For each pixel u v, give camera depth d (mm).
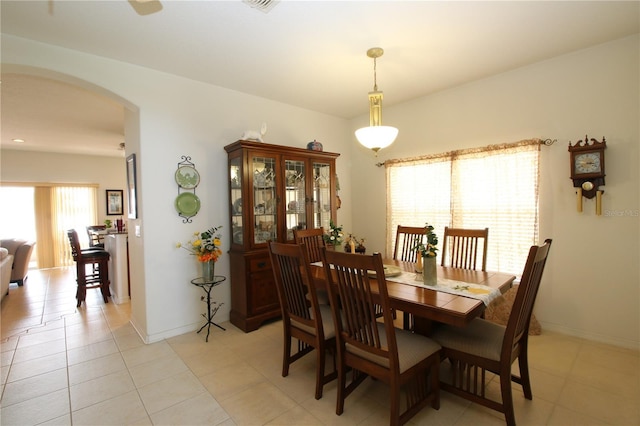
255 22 2117
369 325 1630
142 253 2826
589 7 2037
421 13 2055
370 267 1520
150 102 2811
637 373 2162
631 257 2500
